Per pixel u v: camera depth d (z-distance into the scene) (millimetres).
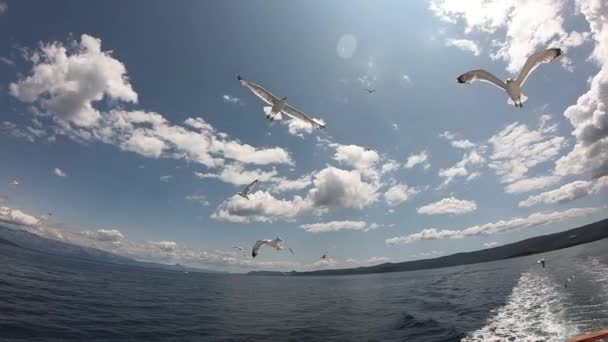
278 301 47562
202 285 77688
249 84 13086
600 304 24062
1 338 17891
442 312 30828
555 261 67250
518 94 11391
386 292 58500
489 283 51594
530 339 18375
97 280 59688
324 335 23938
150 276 100250
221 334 24000
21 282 39312
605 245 86812
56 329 20969
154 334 22812
